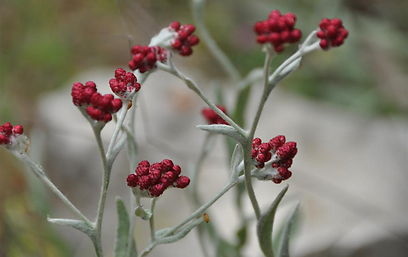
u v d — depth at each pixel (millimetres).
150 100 973
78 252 793
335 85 1133
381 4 1292
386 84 1146
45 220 687
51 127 944
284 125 954
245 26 1188
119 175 903
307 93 1110
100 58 1097
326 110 1013
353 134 952
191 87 465
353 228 814
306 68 1145
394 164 908
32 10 1059
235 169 478
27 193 816
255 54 1138
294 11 1193
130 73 469
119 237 503
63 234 805
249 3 1224
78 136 923
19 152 466
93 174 911
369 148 930
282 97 1024
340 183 870
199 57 1143
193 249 797
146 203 843
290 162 476
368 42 1204
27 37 1047
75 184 907
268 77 457
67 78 1053
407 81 1151
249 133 465
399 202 853
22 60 1024
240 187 632
